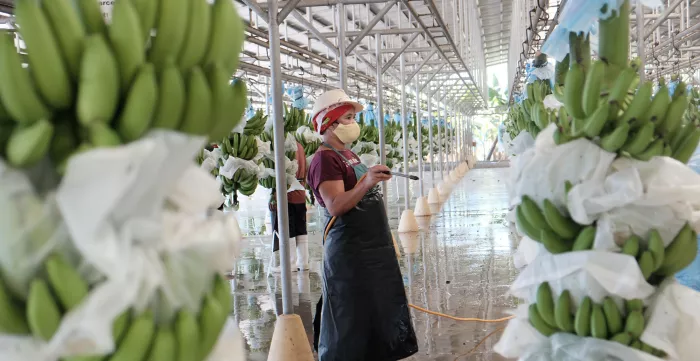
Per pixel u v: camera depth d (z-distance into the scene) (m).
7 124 1.16
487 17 15.81
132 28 1.13
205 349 1.22
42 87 1.09
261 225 11.05
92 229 1.03
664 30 12.78
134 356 1.09
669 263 1.72
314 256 8.01
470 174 24.27
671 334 1.67
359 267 3.45
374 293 3.46
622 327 1.71
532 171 1.76
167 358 1.12
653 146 1.70
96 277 1.09
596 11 1.84
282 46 6.90
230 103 1.34
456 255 7.71
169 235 1.17
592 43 1.98
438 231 9.80
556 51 2.09
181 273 1.17
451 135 24.30
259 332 4.86
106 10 1.46
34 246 1.05
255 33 6.04
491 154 38.84
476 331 4.70
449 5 8.94
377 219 3.50
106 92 1.09
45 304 1.04
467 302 5.52
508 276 6.43
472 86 20.16
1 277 1.08
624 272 1.65
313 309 5.49
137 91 1.12
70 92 1.13
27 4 1.06
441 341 4.52
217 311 1.22
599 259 1.68
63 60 1.11
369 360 3.46
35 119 1.10
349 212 3.46
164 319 1.16
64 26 1.11
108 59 1.08
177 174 1.16
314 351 4.37
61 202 1.03
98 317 1.03
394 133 14.87
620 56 1.85
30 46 1.07
